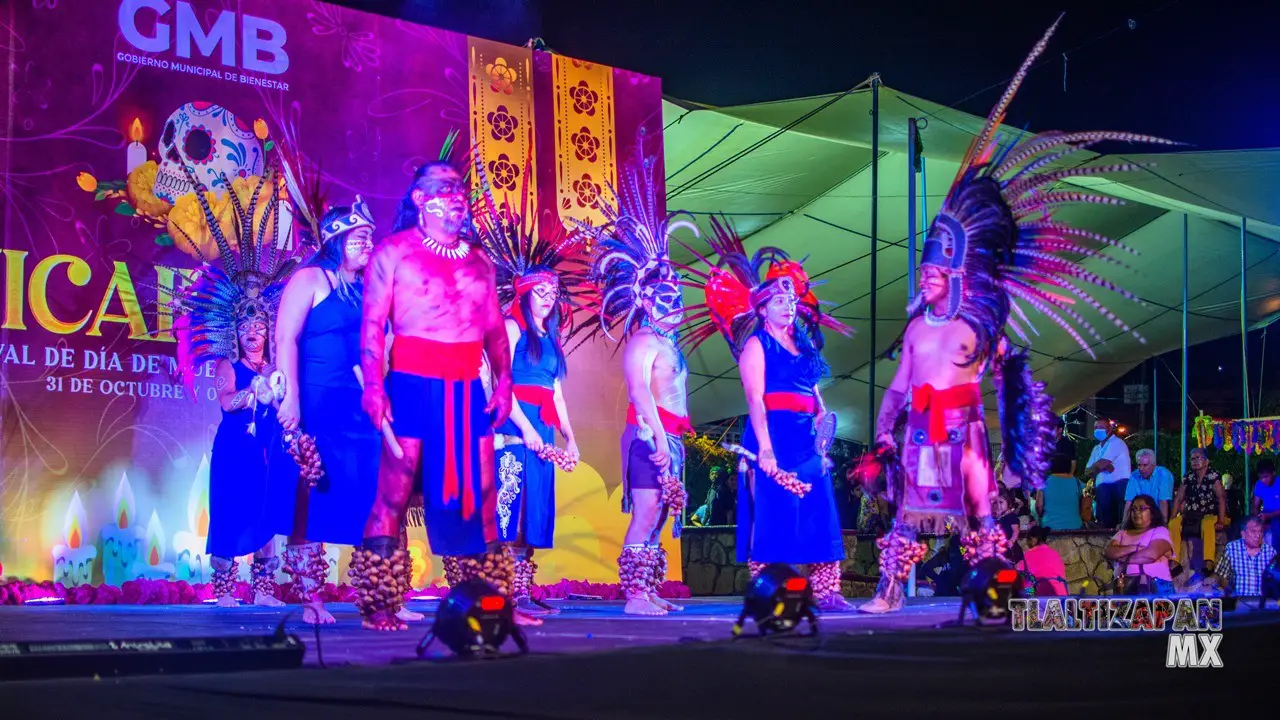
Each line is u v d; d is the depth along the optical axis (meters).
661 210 11.20
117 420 8.97
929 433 6.72
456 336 5.82
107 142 9.13
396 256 5.78
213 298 8.70
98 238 9.04
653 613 7.26
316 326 5.96
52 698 3.01
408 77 10.31
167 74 9.39
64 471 8.78
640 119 11.21
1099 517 13.66
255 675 3.50
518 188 10.66
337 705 2.94
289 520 5.98
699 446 16.06
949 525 6.73
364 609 5.73
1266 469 11.95
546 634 5.20
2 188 8.77
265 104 9.73
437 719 2.74
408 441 5.74
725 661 3.88
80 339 8.91
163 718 2.73
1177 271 16.16
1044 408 6.80
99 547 8.84
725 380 15.40
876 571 11.95
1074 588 11.91
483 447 5.88
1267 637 4.77
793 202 14.05
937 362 6.73
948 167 13.30
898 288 15.62
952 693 3.25
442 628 4.05
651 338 7.63
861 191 13.80
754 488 7.52
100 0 9.21
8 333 8.70
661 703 3.04
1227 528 12.46
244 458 8.45
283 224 9.67
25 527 8.62
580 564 10.53
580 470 10.58
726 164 12.87
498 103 10.64
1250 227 14.77
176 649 3.55
